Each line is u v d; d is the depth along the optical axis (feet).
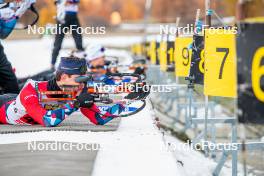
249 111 27.32
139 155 32.01
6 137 37.37
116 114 41.88
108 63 71.31
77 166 28.76
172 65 65.67
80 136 37.58
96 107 41.98
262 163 51.96
